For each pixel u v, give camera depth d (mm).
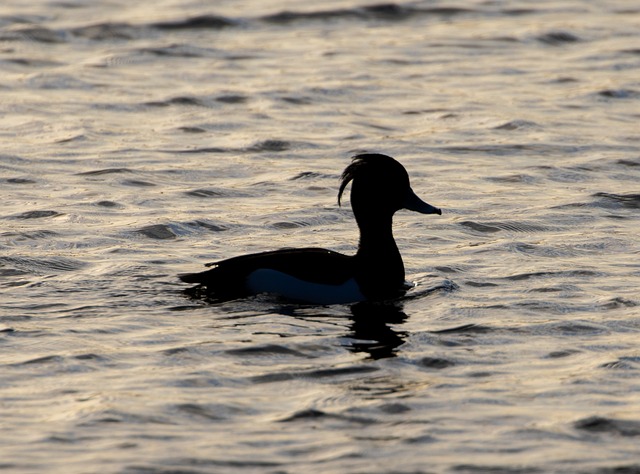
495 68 25031
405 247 14266
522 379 9883
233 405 9258
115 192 16625
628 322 11406
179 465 8102
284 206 16047
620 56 25953
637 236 14742
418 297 12266
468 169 18188
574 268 13305
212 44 26719
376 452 8375
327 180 17453
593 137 20000
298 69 24656
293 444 8508
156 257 13656
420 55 26125
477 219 15492
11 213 15414
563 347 10703
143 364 10203
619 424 8867
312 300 12102
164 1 30719
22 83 23156
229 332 11094
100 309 11727
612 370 10062
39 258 13461
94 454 8266
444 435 8680
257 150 19125
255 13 29516
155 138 19750
